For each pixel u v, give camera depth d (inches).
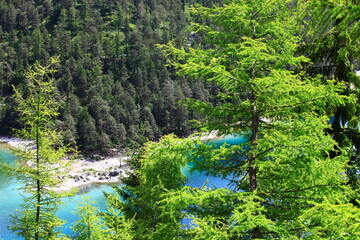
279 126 337.7
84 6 7175.2
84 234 538.3
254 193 297.3
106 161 3211.1
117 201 621.6
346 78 398.0
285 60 315.0
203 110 354.0
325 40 386.6
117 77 5182.1
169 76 5064.0
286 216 313.7
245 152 337.4
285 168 312.8
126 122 3821.4
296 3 167.8
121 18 7234.3
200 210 338.6
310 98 303.0
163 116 4158.5
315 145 286.4
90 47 5920.3
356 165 399.9
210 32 350.6
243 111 349.1
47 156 545.3
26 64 5093.5
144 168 560.4
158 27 7352.4
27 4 6899.6
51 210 560.4
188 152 334.6
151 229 512.4
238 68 303.9
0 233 1497.3
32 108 542.6
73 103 3927.2
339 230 233.5
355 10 140.8
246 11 327.6
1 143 3725.4
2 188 2143.2
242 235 303.7
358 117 402.3
